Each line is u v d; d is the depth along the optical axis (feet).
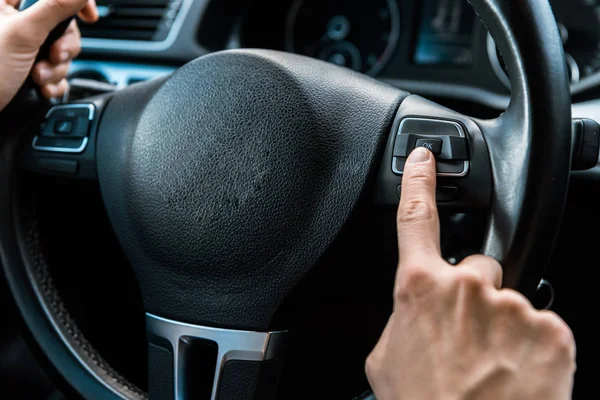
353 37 4.33
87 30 4.12
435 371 1.40
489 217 1.82
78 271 2.95
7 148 2.36
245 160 1.95
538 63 1.70
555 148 1.69
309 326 2.53
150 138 2.07
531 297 1.82
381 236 2.06
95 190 2.45
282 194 1.93
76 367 2.31
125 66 4.09
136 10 4.08
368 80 2.01
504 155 1.79
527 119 1.72
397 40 4.11
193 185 1.98
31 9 2.24
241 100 1.98
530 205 1.71
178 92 2.07
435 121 1.89
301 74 1.96
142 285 2.11
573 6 3.73
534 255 1.75
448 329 1.41
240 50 2.04
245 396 1.99
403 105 1.94
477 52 3.90
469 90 3.89
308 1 4.36
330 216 1.93
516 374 1.40
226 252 1.96
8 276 2.35
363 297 2.35
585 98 3.07
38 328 2.34
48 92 2.46
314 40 4.44
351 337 2.51
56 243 2.87
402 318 1.47
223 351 1.99
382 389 1.52
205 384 2.04
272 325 1.98
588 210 3.05
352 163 1.92
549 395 1.39
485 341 1.42
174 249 2.01
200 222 1.97
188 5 4.02
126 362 3.01
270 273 1.95
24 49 2.29
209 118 2.00
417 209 1.60
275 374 2.03
